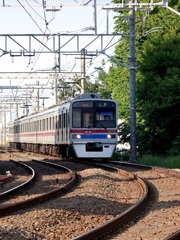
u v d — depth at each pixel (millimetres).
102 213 19969
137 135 57406
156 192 26641
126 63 68375
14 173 40562
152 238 14930
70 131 48875
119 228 16719
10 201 24438
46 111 64875
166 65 55031
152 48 56125
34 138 74250
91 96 49844
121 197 25016
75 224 17797
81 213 19891
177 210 20281
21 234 15492
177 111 53281
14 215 19547
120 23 69188
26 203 21922
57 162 50844
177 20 63031
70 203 22125
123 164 46594
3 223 17469
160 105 52188
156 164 46688
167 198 24125
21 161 54875
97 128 48875
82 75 63469
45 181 33594
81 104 49062
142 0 63750
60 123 54344
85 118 48875
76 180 33250
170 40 56062
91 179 31656
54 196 25469
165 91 52469
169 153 52250
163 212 19922
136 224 17469
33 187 30234
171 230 16016
